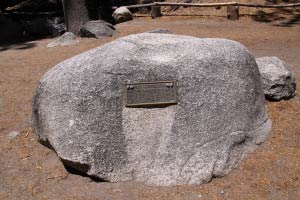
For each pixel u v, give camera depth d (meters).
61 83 3.88
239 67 4.11
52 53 8.82
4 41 11.86
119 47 4.02
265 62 5.06
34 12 14.08
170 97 3.83
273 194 3.59
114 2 14.69
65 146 3.70
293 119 4.59
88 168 3.69
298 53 8.10
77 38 10.41
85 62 3.91
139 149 3.78
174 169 3.72
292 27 11.11
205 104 3.85
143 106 3.82
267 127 4.36
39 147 4.30
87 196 3.59
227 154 3.83
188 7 13.61
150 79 3.83
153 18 13.16
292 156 4.02
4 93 6.06
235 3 12.30
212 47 4.09
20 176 3.92
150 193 3.60
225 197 3.55
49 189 3.72
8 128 4.84
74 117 3.75
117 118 3.78
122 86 3.81
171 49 4.02
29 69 7.40
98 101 3.76
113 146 3.74
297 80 5.99
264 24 11.64
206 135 3.81
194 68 3.89
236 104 3.98
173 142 3.77
